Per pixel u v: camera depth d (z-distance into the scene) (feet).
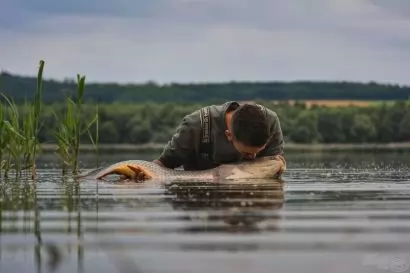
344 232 10.65
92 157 47.85
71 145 27.48
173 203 14.56
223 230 10.76
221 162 22.93
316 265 8.63
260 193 16.96
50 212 13.25
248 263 8.71
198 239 10.04
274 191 17.63
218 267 8.49
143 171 22.63
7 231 10.91
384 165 33.81
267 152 23.03
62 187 19.51
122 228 11.05
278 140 23.11
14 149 25.81
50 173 27.61
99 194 17.01
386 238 10.16
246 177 21.95
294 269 8.45
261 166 22.26
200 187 18.80
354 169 29.89
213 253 9.18
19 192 17.97
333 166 33.01
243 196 16.12
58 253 9.30
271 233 10.53
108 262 8.79
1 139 25.85
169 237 10.21
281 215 12.47
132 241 9.96
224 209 13.33
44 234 10.61
